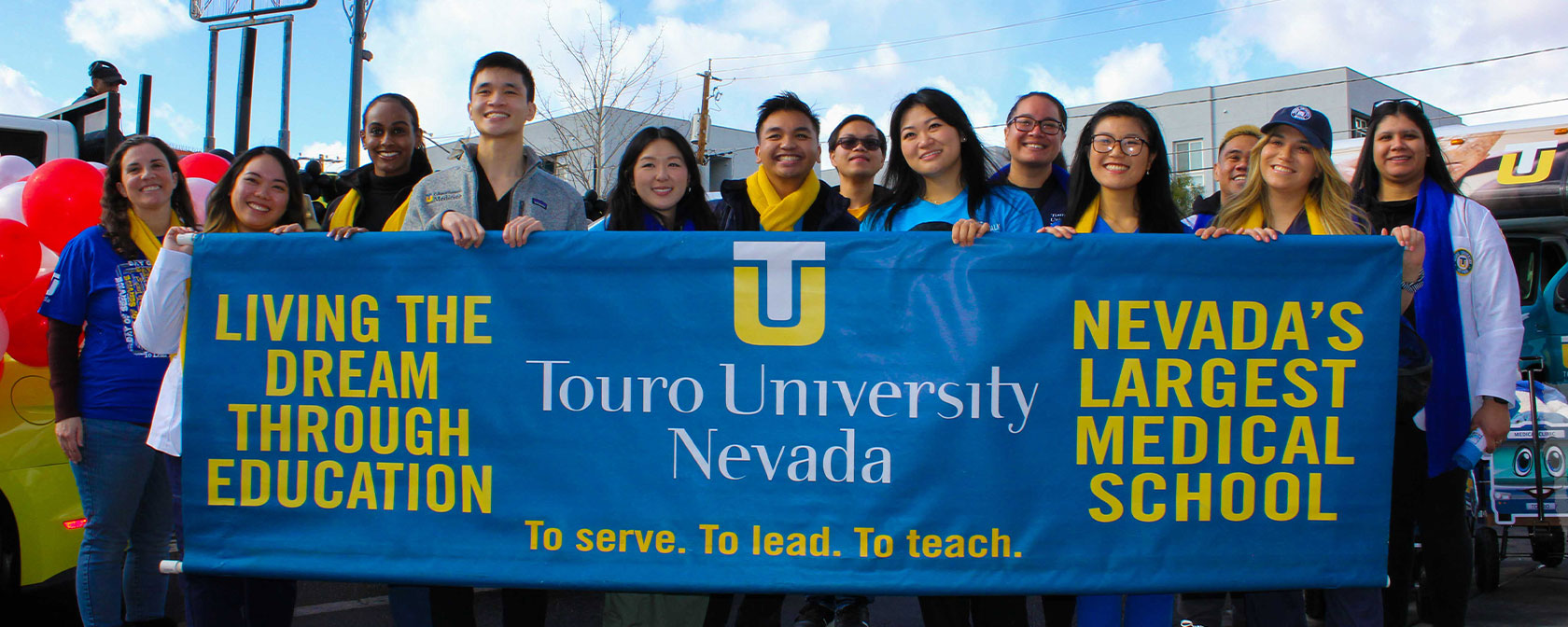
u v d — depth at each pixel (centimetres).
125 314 358
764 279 294
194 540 302
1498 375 321
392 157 418
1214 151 4084
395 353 299
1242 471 293
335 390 300
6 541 394
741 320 294
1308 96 3894
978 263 291
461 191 342
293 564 300
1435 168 345
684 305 295
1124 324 291
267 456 301
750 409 294
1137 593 294
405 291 298
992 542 291
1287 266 292
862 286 293
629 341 295
